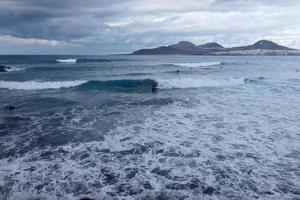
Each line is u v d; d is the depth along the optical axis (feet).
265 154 25.32
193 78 86.33
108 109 44.88
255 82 81.46
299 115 40.73
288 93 61.52
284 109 44.91
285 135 31.17
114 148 26.94
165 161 23.71
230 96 57.77
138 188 19.02
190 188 19.01
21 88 70.38
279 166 22.66
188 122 36.99
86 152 25.82
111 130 33.17
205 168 22.25
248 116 40.24
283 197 17.87
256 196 17.95
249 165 22.81
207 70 128.26
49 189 18.76
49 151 26.07
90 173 21.27
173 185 19.44
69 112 42.65
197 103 49.96
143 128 34.09
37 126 34.86
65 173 21.24
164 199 17.65
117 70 127.34
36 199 17.53
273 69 141.08
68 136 30.73
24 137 30.40
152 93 62.85
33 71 121.49
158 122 36.96
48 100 52.70
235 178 20.47
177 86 74.18
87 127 34.45
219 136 30.86
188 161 23.70
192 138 30.14
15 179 20.11
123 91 66.13
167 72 114.62
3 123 36.14
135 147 27.22
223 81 78.64
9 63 189.88
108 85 74.74
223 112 42.78
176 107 46.52
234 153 25.57
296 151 26.14
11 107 44.88
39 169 21.91
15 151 26.00
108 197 17.85
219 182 19.85
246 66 168.04
